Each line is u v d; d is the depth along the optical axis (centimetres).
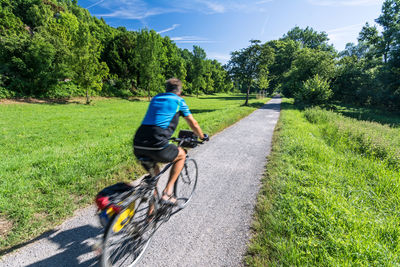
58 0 7875
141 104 2970
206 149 614
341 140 699
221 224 262
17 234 217
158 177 224
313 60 2886
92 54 2478
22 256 194
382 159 527
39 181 326
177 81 229
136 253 203
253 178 413
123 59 3869
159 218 239
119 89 3688
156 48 3572
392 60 2475
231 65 2823
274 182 371
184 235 239
